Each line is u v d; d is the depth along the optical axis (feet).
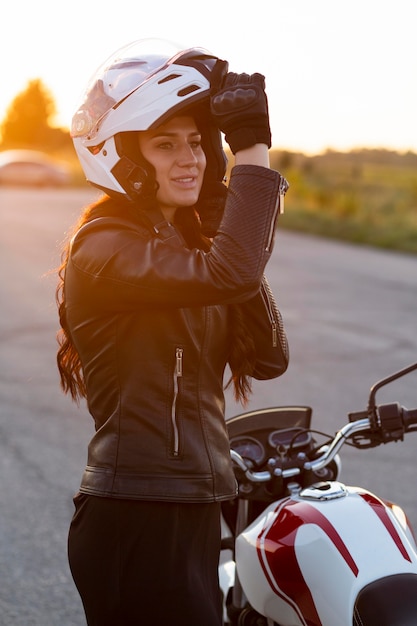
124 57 9.16
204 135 9.70
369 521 9.14
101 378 9.21
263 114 8.68
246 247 8.45
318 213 96.12
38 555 17.81
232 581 11.60
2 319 39.73
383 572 8.71
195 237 10.03
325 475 11.21
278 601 9.42
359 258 65.51
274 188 8.63
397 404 10.46
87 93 9.28
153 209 9.07
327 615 8.79
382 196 123.03
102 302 8.92
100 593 9.15
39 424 25.67
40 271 54.44
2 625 15.21
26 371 31.27
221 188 9.90
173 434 9.03
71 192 147.02
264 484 10.75
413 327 39.09
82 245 9.01
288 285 50.72
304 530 9.17
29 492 20.85
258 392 28.96
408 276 55.67
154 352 9.04
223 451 9.40
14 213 97.50
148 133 9.03
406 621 8.32
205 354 9.34
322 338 36.70
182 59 8.95
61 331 10.30
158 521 9.02
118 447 9.05
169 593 8.99
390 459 22.93
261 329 10.13
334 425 25.53
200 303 8.64
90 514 9.17
